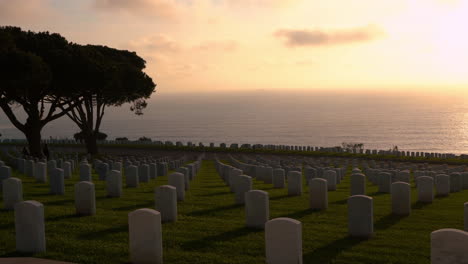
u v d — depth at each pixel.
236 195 18.08
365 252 11.59
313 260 11.00
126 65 42.91
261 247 11.84
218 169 31.09
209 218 15.33
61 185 19.89
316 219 15.46
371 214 12.81
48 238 12.53
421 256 11.27
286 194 21.03
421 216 16.12
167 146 59.84
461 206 18.22
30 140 38.62
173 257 11.07
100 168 26.12
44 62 34.12
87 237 12.71
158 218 10.66
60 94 39.00
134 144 63.75
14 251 11.50
